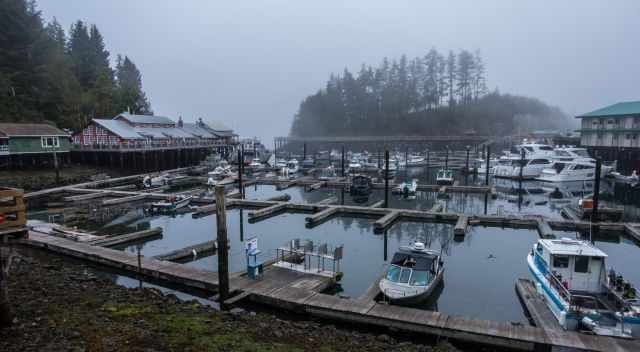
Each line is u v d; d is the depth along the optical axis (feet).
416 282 55.36
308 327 42.22
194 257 78.74
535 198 151.53
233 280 58.23
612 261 79.82
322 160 293.23
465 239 93.04
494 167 216.33
